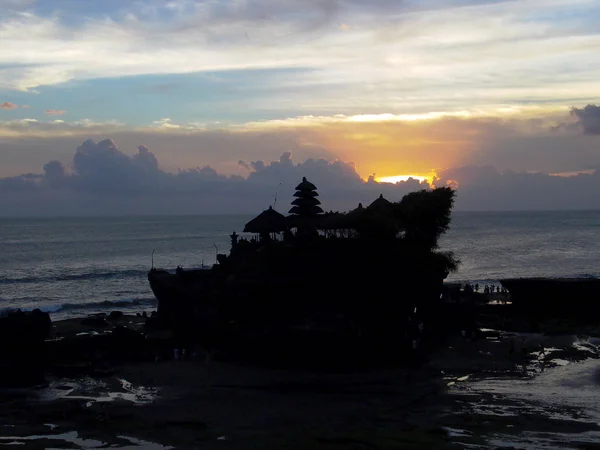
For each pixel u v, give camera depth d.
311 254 65.56
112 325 83.69
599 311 88.69
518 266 180.62
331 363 60.09
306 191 75.12
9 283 149.38
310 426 45.59
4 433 45.00
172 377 59.09
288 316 64.56
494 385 55.78
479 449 40.84
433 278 71.56
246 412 48.97
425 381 57.00
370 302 64.81
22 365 58.38
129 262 199.38
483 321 86.50
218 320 66.94
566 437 42.91
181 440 43.16
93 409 49.94
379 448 41.25
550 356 66.81
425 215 73.62
